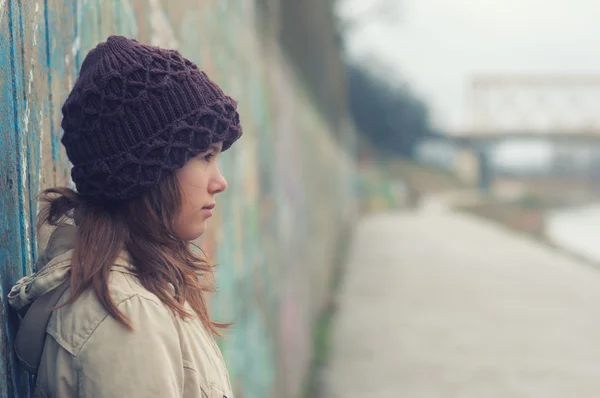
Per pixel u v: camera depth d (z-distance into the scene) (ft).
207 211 4.17
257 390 13.16
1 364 3.93
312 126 33.99
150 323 3.67
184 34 9.24
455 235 74.90
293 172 23.35
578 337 26.96
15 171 4.28
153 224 3.94
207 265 4.53
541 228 98.89
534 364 23.09
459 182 190.29
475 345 25.61
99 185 3.84
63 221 4.23
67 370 3.66
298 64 28.40
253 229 13.82
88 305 3.69
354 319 30.55
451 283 40.65
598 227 118.21
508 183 225.97
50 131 5.02
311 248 28.81
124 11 6.95
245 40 14.19
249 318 12.65
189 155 3.90
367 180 125.49
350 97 168.25
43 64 4.87
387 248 60.34
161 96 3.78
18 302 3.97
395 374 22.00
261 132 15.83
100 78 3.78
